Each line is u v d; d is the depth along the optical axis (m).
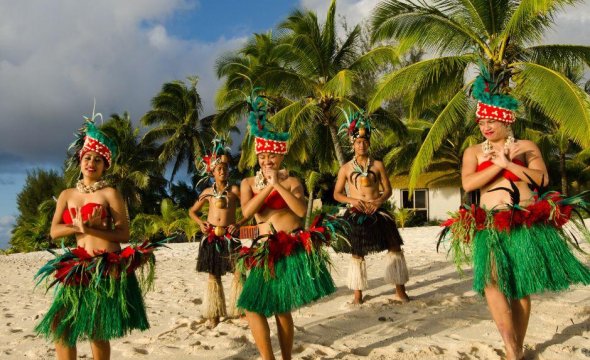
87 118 3.54
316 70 19.23
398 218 24.47
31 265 16.41
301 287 3.42
